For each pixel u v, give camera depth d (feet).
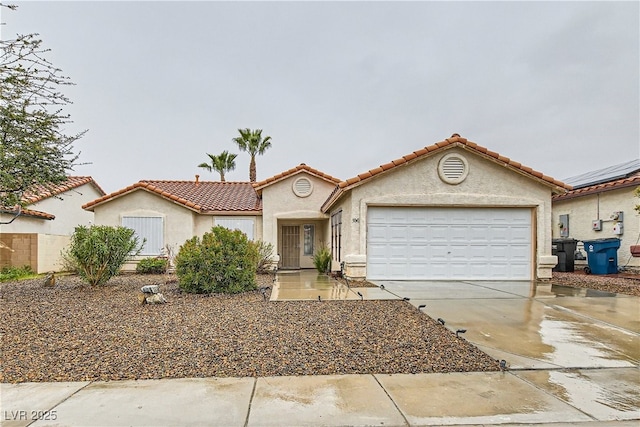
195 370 16.14
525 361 17.30
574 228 60.34
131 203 59.62
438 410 12.73
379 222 44.19
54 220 68.28
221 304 29.60
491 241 44.73
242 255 36.47
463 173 43.80
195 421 12.00
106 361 17.10
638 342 20.13
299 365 16.70
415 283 41.78
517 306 28.73
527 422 11.95
